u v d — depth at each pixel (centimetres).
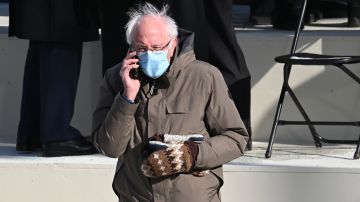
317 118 2153
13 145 2166
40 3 1959
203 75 1430
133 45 1395
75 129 2045
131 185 1461
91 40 2027
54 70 2016
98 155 2052
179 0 1923
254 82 2158
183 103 1425
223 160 1416
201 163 1398
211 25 1975
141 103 1430
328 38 2155
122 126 1391
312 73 2138
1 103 2228
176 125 1420
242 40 2152
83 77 2172
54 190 1962
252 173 1908
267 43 2148
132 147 1437
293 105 2152
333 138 2161
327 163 1934
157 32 1380
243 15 2836
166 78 1420
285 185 1903
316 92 2144
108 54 2023
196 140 1406
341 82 2134
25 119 2078
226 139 1423
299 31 2075
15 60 2212
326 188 1892
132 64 1386
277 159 1980
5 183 1972
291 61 1923
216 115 1431
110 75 1473
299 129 2153
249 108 2014
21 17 1964
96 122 1462
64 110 2025
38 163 1959
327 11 2656
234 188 1917
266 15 2527
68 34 1980
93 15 2025
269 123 2161
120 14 1983
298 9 2345
